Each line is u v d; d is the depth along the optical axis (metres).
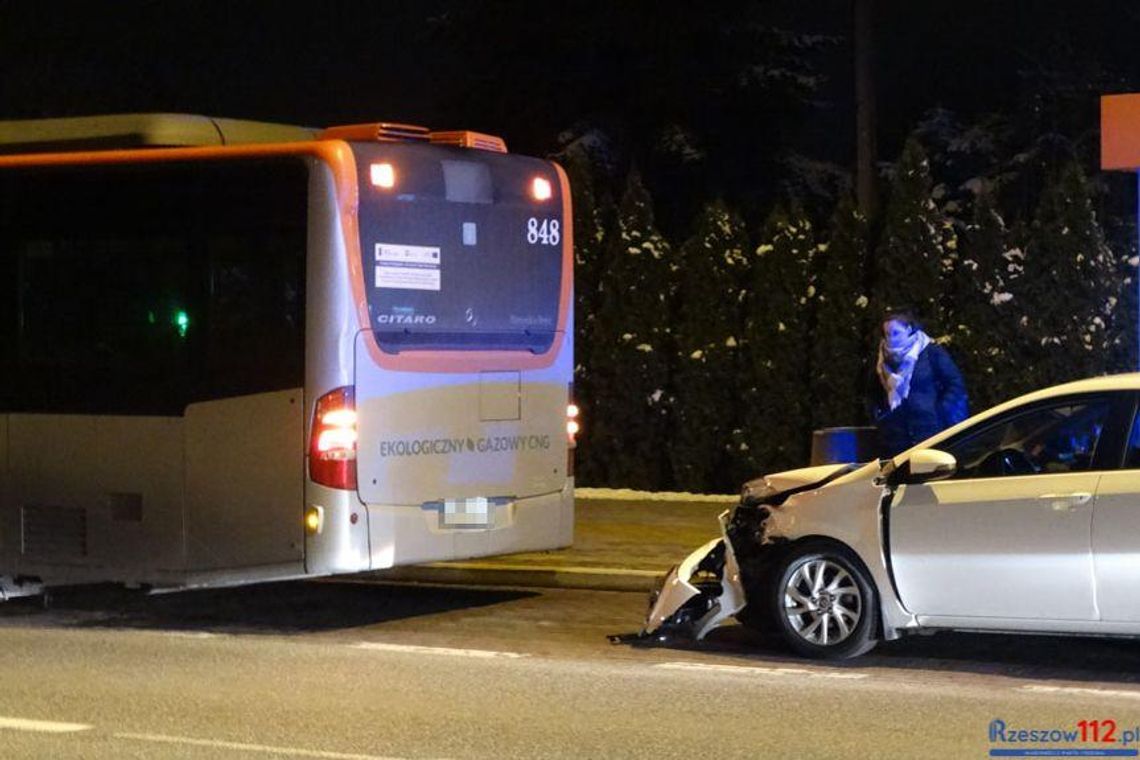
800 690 11.56
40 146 15.54
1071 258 20.80
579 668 12.47
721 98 34.81
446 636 14.03
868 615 12.33
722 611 12.95
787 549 12.68
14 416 14.92
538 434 15.09
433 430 14.23
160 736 10.30
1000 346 21.05
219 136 15.36
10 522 14.98
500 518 14.76
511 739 10.14
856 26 25.95
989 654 12.86
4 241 14.97
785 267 22.02
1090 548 11.50
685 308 22.62
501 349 14.79
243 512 13.98
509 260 14.84
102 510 14.56
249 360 13.92
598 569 16.56
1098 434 11.80
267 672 12.39
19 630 14.49
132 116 15.24
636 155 34.75
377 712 10.94
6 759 9.78
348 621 14.87
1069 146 34.31
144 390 14.35
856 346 21.70
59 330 14.75
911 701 11.16
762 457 22.05
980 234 21.22
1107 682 11.79
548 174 15.21
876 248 21.73
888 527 12.23
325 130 14.48
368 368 13.77
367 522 13.77
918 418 15.41
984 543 11.87
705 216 22.69
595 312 23.14
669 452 22.64
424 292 14.19
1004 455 12.12
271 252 13.87
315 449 13.65
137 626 14.70
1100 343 20.73
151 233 14.35
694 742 10.04
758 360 22.06
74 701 11.36
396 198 14.00
